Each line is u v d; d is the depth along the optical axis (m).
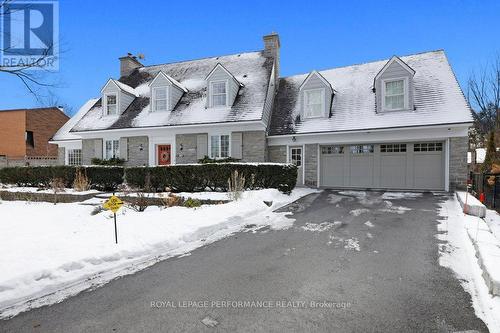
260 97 15.51
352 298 3.65
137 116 17.09
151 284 4.11
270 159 15.68
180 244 6.02
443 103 13.13
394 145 13.88
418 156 13.43
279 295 3.74
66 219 8.40
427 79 14.27
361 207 9.54
